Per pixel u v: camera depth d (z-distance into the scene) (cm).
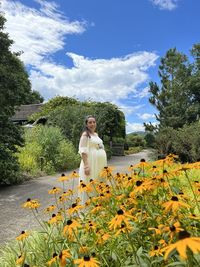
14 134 1012
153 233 239
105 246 248
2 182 947
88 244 254
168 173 259
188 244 128
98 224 278
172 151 1092
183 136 1059
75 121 1802
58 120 1847
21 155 1206
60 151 1352
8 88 1005
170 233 197
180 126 2306
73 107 1927
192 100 2425
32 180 1024
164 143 1114
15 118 3041
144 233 243
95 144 480
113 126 2277
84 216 294
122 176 344
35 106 3097
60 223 298
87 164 473
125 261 226
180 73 2464
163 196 273
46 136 1397
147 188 246
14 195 794
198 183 290
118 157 2108
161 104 2470
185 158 1066
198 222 231
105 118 2128
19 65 1088
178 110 2367
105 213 294
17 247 365
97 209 288
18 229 516
